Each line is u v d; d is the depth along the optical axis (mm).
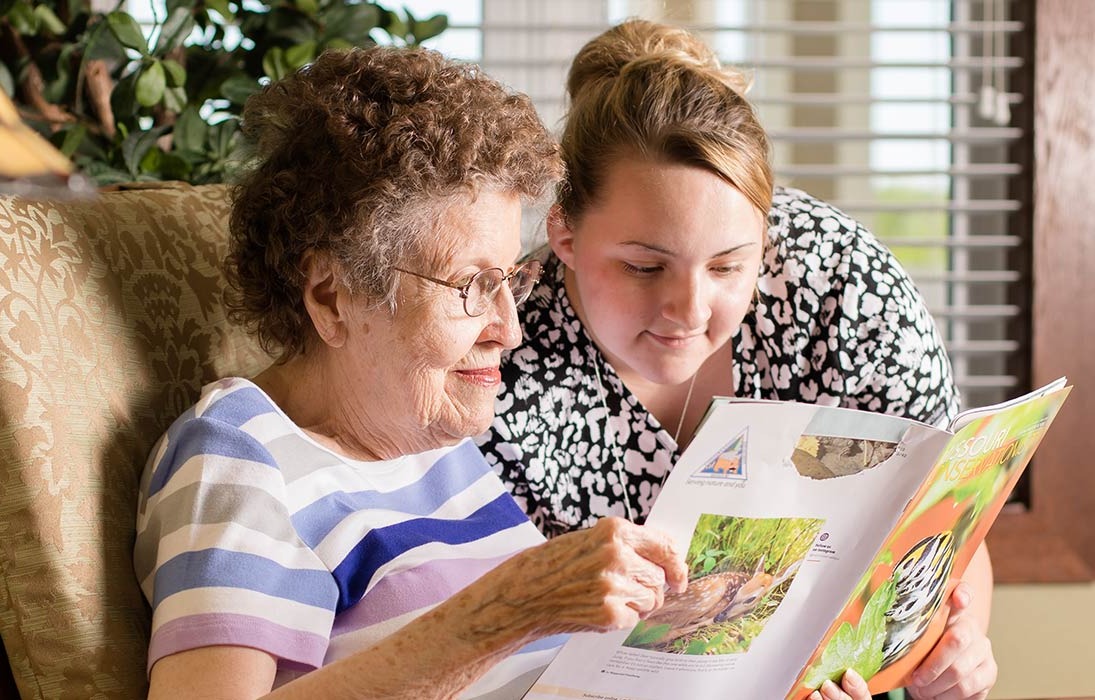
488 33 2396
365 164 1047
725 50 2459
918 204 2455
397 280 1071
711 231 1267
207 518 995
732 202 1271
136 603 1044
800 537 1040
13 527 981
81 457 1033
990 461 1132
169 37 1679
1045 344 2418
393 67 1104
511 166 1098
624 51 1445
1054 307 2412
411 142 1051
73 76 1670
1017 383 2461
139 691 1016
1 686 1013
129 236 1212
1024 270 2434
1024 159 2418
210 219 1370
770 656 1044
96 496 1036
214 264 1322
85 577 1002
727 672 1038
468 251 1083
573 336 1487
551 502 1505
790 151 2584
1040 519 2416
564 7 2402
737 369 1523
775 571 1037
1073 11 2357
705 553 1003
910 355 1521
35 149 625
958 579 1232
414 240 1065
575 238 1363
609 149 1303
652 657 1017
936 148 2527
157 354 1191
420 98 1085
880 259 1540
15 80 1674
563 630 887
